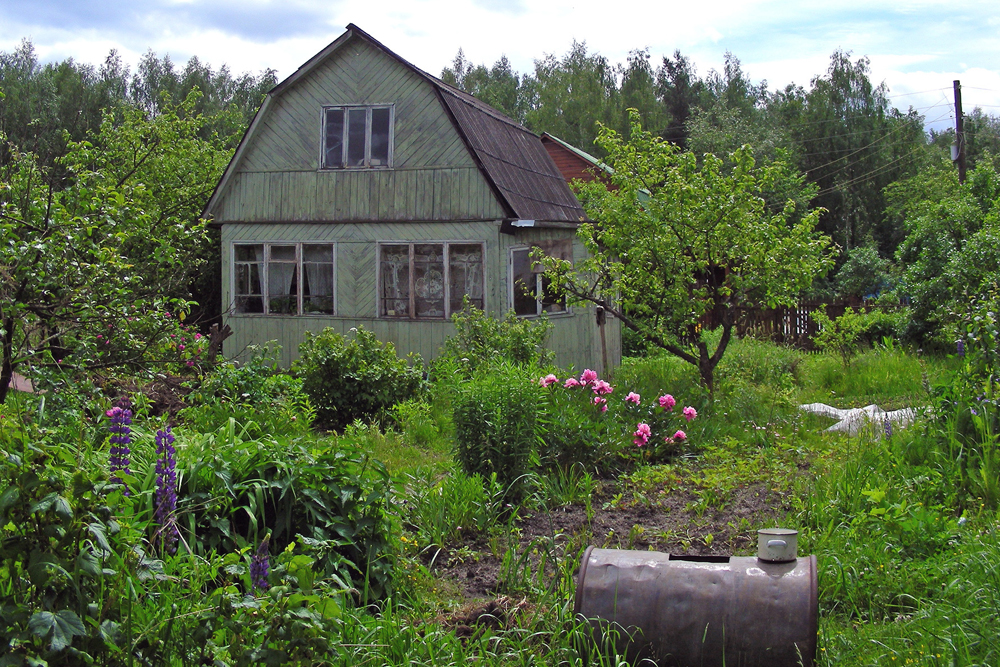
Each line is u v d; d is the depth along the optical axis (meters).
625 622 3.66
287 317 16.36
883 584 4.70
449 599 4.95
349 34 15.67
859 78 51.31
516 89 65.56
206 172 20.73
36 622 2.67
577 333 16.75
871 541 5.29
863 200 48.47
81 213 6.88
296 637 3.00
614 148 12.06
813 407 11.27
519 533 6.03
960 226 17.80
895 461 7.15
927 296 16.20
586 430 8.08
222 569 4.26
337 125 16.05
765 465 7.94
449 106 15.09
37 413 5.82
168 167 19.80
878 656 3.86
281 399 9.87
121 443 4.43
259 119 16.22
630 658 3.63
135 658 3.10
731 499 6.87
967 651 3.74
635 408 8.88
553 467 7.83
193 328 7.57
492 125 17.03
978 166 20.25
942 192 37.28
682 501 6.87
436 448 9.23
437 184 15.51
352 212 15.95
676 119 59.62
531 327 14.12
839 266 43.56
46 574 2.78
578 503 6.94
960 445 6.88
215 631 3.19
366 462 5.07
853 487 6.34
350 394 11.12
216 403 8.95
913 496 6.27
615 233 11.91
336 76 16.02
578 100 49.09
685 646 3.57
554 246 16.91
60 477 2.92
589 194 18.94
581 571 3.89
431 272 15.63
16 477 2.87
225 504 4.75
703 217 11.07
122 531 3.42
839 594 4.70
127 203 7.09
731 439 8.87
